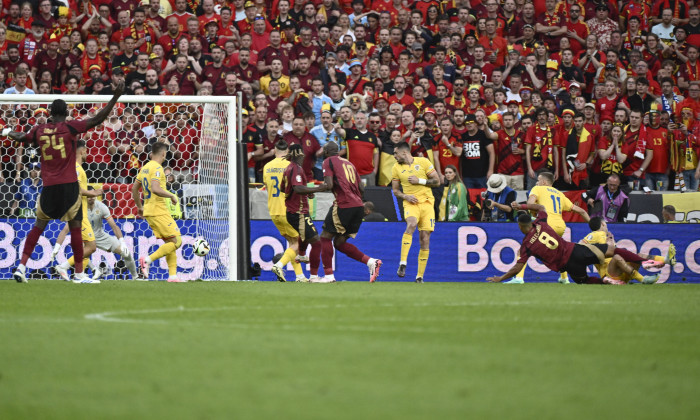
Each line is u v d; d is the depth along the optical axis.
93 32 69.69
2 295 33.41
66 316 26.27
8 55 65.50
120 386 15.95
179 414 13.86
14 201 53.00
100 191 42.59
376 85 65.94
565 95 68.75
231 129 50.28
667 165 63.34
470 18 72.38
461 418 13.66
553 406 14.64
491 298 33.72
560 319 26.45
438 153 61.00
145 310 28.11
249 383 16.22
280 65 64.94
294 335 22.12
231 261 49.69
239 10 72.12
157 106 57.31
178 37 68.12
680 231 56.09
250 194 56.09
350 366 17.86
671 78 68.38
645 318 27.19
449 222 55.81
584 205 59.81
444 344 20.81
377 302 31.30
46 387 15.87
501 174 60.50
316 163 60.03
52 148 39.41
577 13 74.19
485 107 65.00
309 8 70.75
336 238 46.47
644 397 15.56
